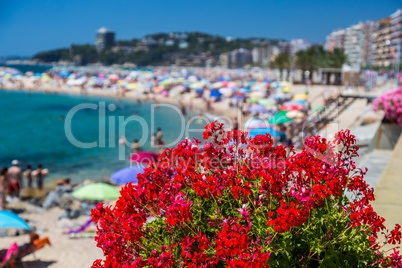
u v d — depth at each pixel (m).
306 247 2.58
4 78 118.06
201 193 2.67
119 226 2.69
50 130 49.12
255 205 2.63
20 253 11.99
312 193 2.62
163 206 2.67
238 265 2.19
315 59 91.25
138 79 117.75
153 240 2.66
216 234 2.56
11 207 17.30
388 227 5.03
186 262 2.42
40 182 22.03
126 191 2.77
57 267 12.08
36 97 91.12
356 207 2.71
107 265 2.60
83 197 15.34
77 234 14.36
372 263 2.67
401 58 140.38
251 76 145.38
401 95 13.41
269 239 2.43
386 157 11.35
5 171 18.25
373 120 24.44
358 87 53.94
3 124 54.66
